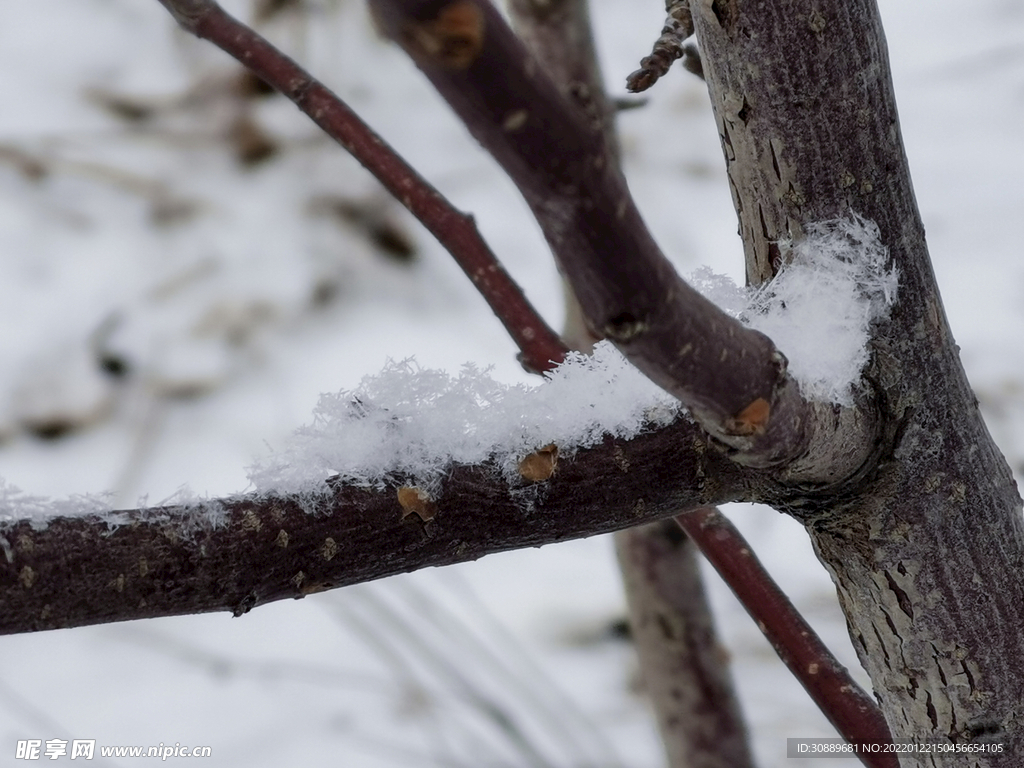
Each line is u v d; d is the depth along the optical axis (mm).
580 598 2041
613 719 1806
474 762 1695
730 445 698
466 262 935
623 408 732
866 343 740
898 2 3107
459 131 2646
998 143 2680
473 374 728
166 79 2605
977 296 2350
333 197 2438
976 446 762
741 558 884
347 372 2148
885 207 748
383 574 706
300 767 1745
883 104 746
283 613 2037
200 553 680
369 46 2717
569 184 609
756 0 735
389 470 706
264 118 2545
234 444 2035
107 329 2207
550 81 598
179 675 1924
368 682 1868
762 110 745
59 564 664
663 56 798
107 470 2006
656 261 629
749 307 749
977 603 766
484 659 1821
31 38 2654
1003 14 2996
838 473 742
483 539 715
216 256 2328
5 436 2047
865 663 792
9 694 1870
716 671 1358
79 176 2424
